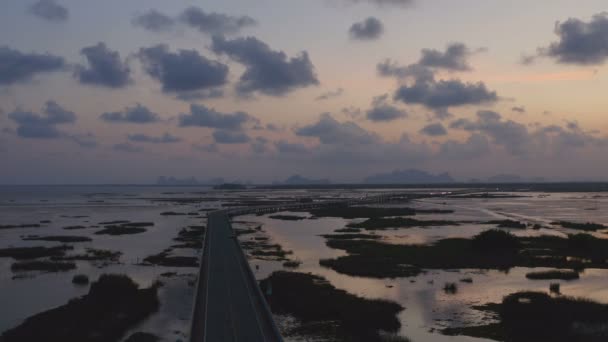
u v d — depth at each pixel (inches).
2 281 1830.7
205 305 1235.9
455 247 2534.5
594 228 3415.4
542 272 1895.9
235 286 1433.3
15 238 3095.5
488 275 1886.1
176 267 2095.2
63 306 1424.7
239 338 1002.7
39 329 1214.3
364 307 1391.5
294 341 1149.1
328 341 1147.9
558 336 1165.1
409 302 1491.1
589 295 1550.2
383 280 1804.9
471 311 1390.3
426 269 2001.7
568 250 2429.9
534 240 2753.4
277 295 1541.6
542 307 1354.6
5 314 1409.9
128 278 1596.9
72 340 1157.7
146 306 1439.5
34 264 2129.7
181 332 1239.5
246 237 3078.2
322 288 1630.2
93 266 2122.3
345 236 3080.7
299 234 3230.8
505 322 1284.4
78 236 3189.0
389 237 3019.2
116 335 1218.6
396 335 1190.3
